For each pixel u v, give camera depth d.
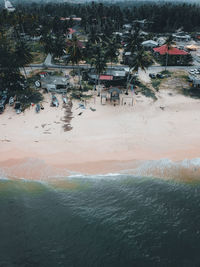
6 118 48.78
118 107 54.88
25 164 35.34
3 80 57.75
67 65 83.25
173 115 51.59
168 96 60.44
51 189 31.08
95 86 64.06
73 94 60.34
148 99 58.94
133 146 40.34
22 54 62.81
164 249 22.91
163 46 88.56
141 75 73.75
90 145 40.47
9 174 33.28
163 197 29.88
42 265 21.53
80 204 28.70
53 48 76.25
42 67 80.62
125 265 21.34
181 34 135.62
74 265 21.47
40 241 24.08
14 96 58.06
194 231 25.00
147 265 21.28
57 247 23.33
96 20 152.00
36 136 42.75
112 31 125.62
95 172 34.09
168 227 25.56
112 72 67.69
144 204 28.78
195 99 58.66
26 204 28.61
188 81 68.75
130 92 62.56
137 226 25.69
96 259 22.00
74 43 60.56
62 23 133.12
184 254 22.36
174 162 35.88
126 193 30.56
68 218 26.73
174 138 42.78
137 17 176.12
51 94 59.97
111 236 24.50
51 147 39.66
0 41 63.88
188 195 30.09
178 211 27.73
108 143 41.09
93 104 55.94
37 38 119.12
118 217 26.89
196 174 33.53
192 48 99.44
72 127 46.03
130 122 48.69
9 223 26.08
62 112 51.78
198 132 44.72
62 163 35.84
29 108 52.88
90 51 80.25
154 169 34.56
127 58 84.50
